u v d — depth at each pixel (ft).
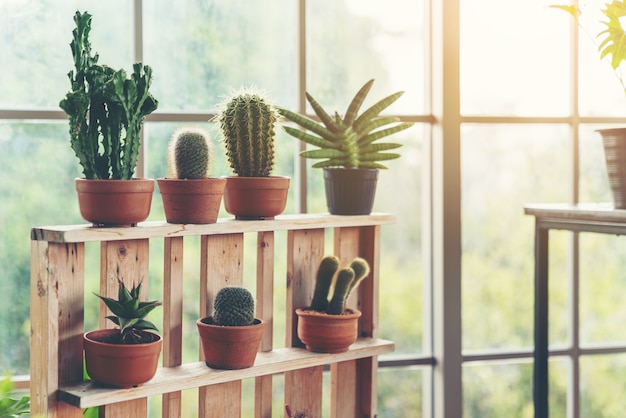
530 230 11.37
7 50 9.37
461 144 11.00
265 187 8.14
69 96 7.00
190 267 10.18
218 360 7.80
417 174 11.05
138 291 7.17
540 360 9.93
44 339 7.02
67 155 9.64
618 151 8.95
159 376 7.50
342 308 8.59
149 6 9.85
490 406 11.28
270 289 8.52
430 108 11.01
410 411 11.10
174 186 7.58
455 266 10.86
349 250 9.23
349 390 9.25
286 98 10.43
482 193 11.16
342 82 10.66
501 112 11.13
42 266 7.03
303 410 8.92
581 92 11.39
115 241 7.36
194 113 10.00
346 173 8.84
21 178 9.50
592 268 11.52
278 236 10.50
